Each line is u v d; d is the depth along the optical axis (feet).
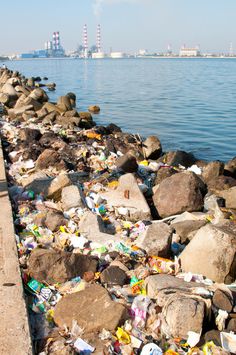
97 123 70.44
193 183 27.02
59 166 32.37
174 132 63.67
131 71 246.88
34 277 17.87
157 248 20.33
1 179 28.07
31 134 42.34
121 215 25.54
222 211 26.96
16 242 19.81
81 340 14.62
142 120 74.13
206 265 18.60
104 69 284.00
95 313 15.53
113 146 40.86
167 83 152.56
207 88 132.46
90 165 35.37
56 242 21.35
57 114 58.90
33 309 16.15
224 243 18.49
